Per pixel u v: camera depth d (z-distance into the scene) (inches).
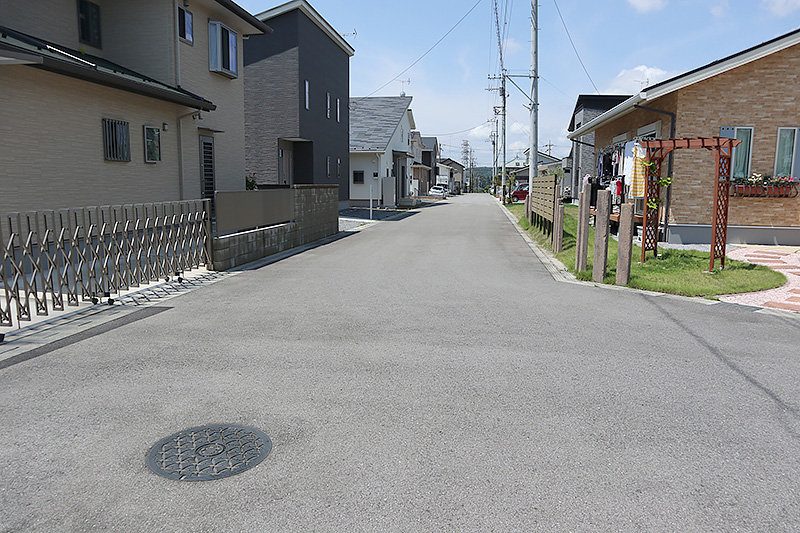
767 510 103.5
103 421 139.1
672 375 174.2
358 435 132.4
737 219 479.5
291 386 162.9
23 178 350.3
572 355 193.3
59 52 368.5
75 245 257.6
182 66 526.0
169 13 498.9
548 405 150.5
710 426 138.5
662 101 501.4
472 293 299.1
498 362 185.3
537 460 121.3
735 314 254.5
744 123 464.1
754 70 457.7
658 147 378.9
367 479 113.3
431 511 102.5
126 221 291.4
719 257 365.7
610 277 338.6
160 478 113.2
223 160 605.9
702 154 468.8
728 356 193.5
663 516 101.4
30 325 228.1
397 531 96.7
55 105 372.8
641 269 364.5
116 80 380.8
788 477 115.1
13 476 114.0
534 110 743.1
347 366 180.4
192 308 260.7
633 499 106.7
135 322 234.5
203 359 186.4
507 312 256.1
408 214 967.6
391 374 173.3
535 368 179.8
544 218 550.9
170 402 150.8
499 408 148.3
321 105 887.1
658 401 153.9
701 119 466.0
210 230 364.8
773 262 389.1
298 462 119.9
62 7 458.3
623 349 200.7
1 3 401.4
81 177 398.0
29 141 353.7
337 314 250.1
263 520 99.7
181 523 98.8
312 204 549.3
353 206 1176.2
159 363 182.2
